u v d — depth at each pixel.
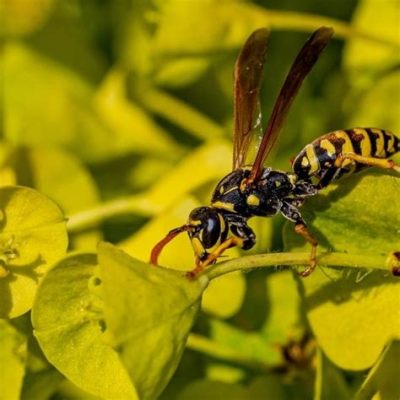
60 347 0.11
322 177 0.12
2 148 0.13
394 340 0.11
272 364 0.12
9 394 0.12
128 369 0.10
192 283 0.11
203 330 0.13
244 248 0.12
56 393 0.12
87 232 0.13
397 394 0.11
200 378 0.13
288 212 0.12
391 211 0.11
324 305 0.12
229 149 0.13
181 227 0.12
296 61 0.12
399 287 0.11
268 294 0.13
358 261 0.11
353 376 0.12
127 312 0.10
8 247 0.11
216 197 0.12
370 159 0.12
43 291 0.11
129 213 0.13
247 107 0.13
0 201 0.11
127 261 0.10
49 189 0.13
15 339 0.11
